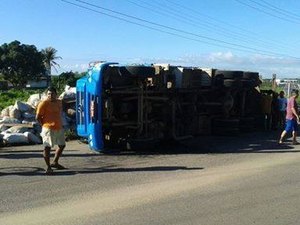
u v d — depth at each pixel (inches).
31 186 368.8
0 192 348.2
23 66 5191.9
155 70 603.8
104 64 555.5
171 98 634.8
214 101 740.7
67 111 709.9
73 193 346.9
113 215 289.7
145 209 304.0
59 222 274.7
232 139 703.7
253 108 822.5
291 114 652.1
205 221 278.7
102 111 557.9
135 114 593.3
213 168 460.1
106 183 382.9
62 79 1856.5
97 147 552.7
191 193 350.6
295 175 428.5
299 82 1572.3
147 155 540.1
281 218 286.4
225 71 741.9
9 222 274.2
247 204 319.3
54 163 439.5
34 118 716.0
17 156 507.5
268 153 570.3
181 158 521.7
